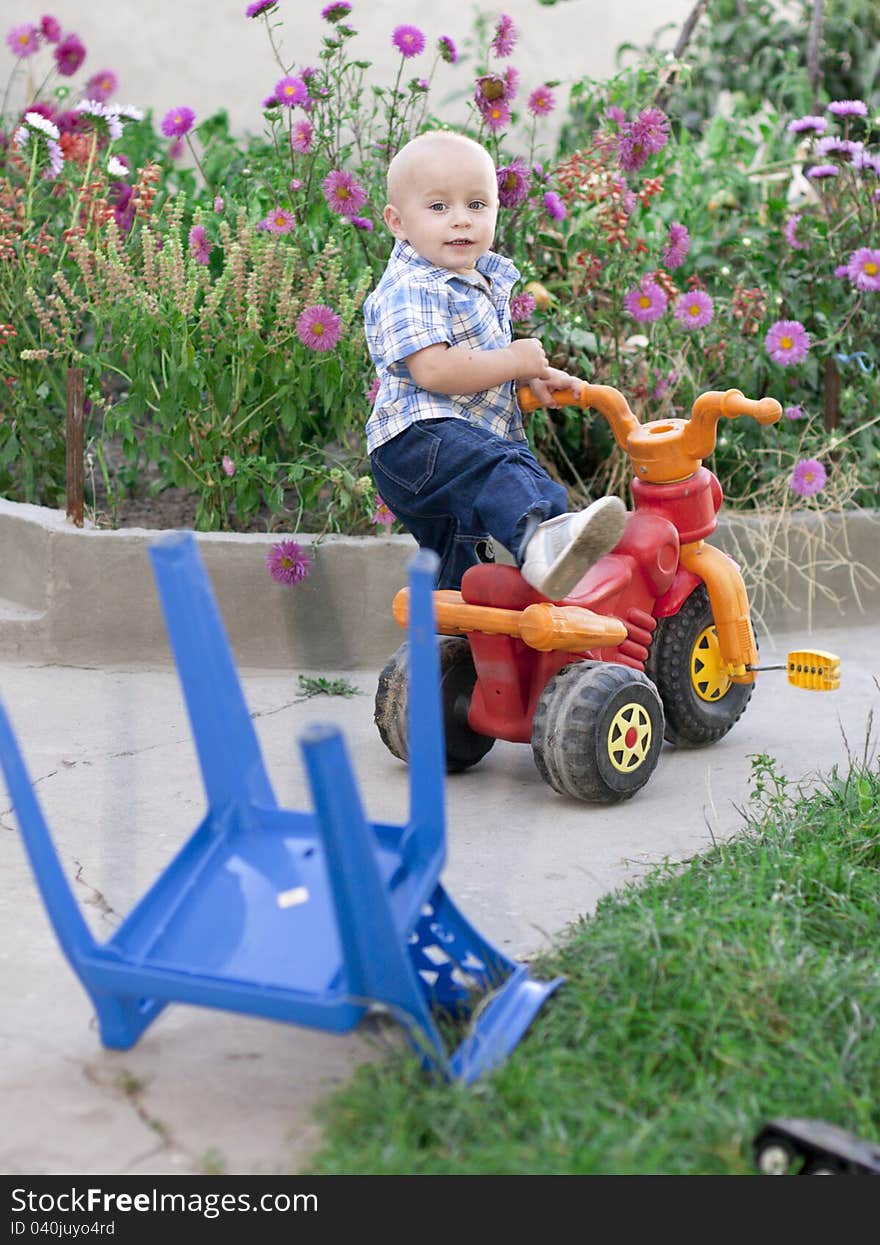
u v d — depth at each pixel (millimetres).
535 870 2865
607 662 3301
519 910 2666
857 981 2256
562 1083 1978
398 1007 1940
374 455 3402
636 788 3275
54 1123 1979
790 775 3461
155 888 2123
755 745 3705
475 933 2238
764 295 4902
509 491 3145
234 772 2164
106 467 4613
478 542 3422
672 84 5898
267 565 4168
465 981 2240
